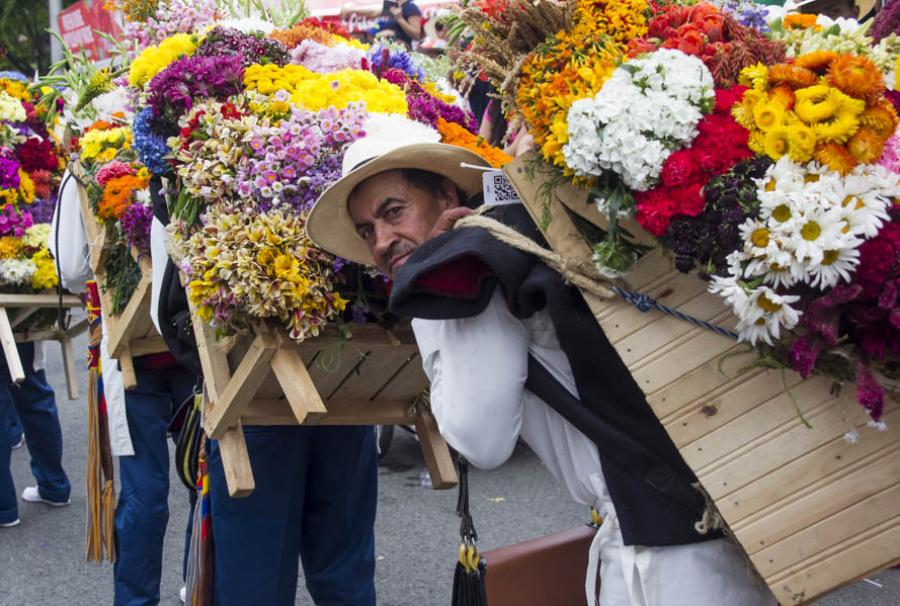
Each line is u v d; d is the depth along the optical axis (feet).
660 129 5.84
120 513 12.82
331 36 10.61
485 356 6.41
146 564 12.73
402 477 19.30
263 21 11.30
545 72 6.38
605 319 6.24
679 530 6.31
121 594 12.78
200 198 9.02
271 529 9.80
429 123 9.43
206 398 9.68
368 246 7.44
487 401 6.41
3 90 17.26
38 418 17.67
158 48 10.14
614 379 6.36
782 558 5.96
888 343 5.72
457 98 10.68
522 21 6.56
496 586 7.38
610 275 6.20
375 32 22.17
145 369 12.64
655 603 6.36
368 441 10.75
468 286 6.31
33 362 17.42
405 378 9.71
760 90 5.86
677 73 5.92
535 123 6.39
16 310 16.55
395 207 7.08
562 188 6.40
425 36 21.98
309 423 8.45
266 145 8.77
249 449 9.70
